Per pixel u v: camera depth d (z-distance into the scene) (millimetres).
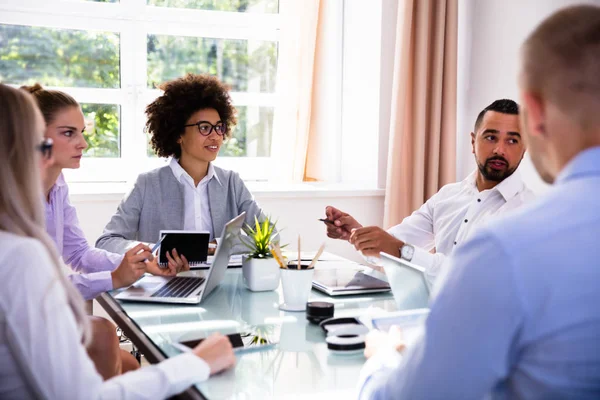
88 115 3461
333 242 3516
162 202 2521
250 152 3783
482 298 729
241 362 1272
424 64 3367
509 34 3133
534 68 795
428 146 3463
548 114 793
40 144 1129
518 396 756
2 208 1067
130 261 1837
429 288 1534
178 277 2041
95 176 3480
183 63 3635
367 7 3570
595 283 716
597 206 748
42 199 1134
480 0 3359
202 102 2580
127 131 3529
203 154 2547
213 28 3648
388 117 3514
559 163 812
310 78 3699
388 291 1881
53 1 3328
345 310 1662
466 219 2262
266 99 3775
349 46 3758
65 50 3398
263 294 1867
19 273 1002
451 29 3377
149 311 1661
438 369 753
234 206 2646
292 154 3768
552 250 726
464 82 3502
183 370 1126
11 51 3311
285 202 3408
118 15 3447
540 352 735
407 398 787
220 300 1782
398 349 1146
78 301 1119
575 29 763
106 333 1666
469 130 3471
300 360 1289
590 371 720
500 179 2189
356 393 1104
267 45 3773
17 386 1024
